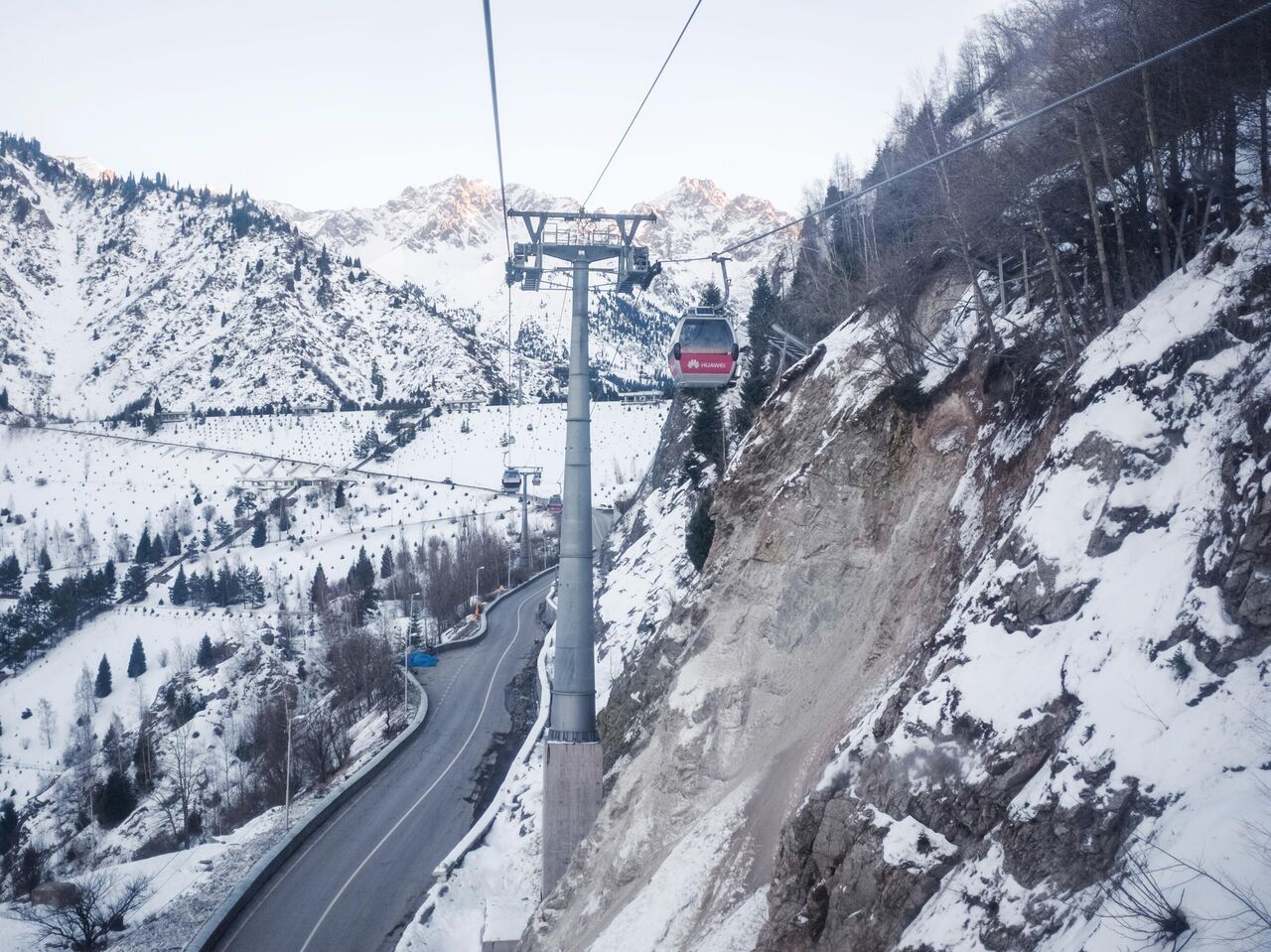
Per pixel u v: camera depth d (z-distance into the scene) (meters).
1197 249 20.58
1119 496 13.60
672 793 24.22
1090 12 25.53
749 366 64.25
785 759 21.48
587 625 29.17
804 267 78.44
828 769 14.96
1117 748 10.77
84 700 134.50
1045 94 23.86
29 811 92.06
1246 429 12.30
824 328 56.56
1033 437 18.98
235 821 64.75
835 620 24.95
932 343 27.42
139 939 36.75
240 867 42.19
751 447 33.31
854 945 12.52
